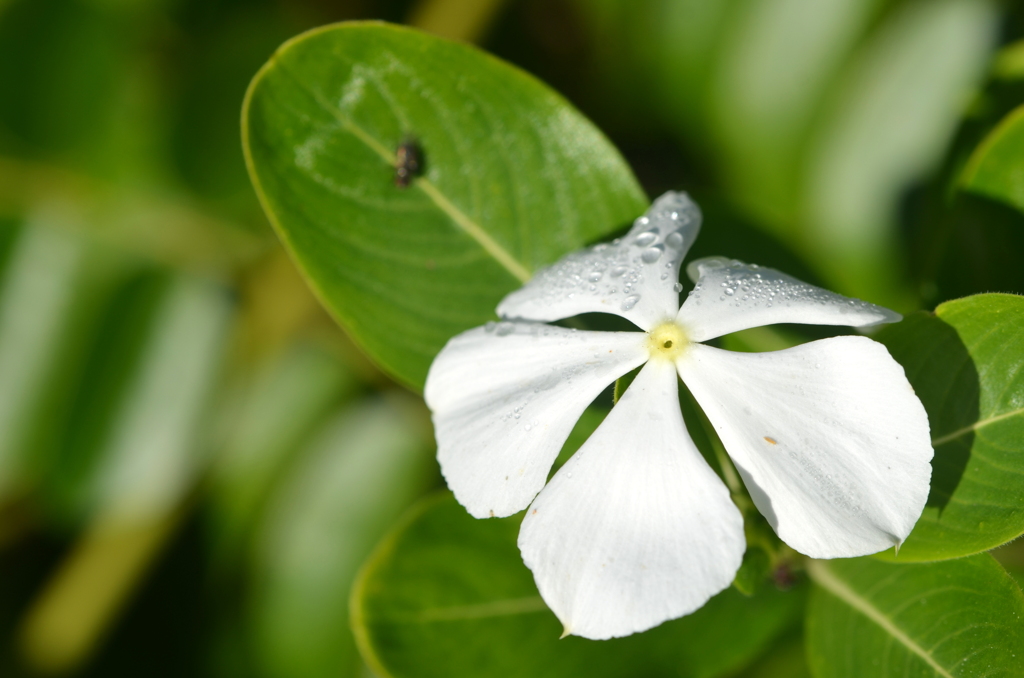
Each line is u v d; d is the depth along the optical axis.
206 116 0.35
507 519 0.30
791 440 0.27
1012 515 0.28
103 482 0.35
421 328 0.30
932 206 0.32
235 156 0.35
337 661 0.35
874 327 0.29
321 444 0.35
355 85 0.29
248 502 0.35
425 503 0.30
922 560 0.28
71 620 0.35
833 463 0.27
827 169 0.35
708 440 0.28
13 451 0.35
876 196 0.34
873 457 0.27
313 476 0.35
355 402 0.35
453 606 0.30
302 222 0.29
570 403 0.28
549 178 0.30
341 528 0.35
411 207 0.30
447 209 0.30
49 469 0.35
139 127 0.35
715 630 0.30
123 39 0.35
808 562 0.29
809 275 0.31
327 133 0.29
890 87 0.34
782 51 0.35
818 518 0.27
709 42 0.35
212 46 0.35
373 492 0.35
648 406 0.28
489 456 0.28
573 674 0.30
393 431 0.35
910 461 0.27
